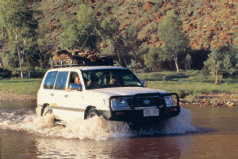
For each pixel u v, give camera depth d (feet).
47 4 428.56
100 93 30.22
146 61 267.18
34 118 42.47
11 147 25.95
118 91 30.48
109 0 406.62
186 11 341.82
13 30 204.44
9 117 44.73
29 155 23.11
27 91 94.32
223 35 289.12
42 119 37.19
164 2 361.92
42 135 31.24
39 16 404.98
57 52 39.09
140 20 351.87
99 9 397.60
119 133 29.99
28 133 32.53
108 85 33.01
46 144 26.86
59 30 374.22
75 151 23.97
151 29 330.34
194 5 345.10
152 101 30.19
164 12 349.61
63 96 34.45
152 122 30.40
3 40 232.53
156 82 132.46
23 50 212.43
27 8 205.05
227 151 23.30
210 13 324.39
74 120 32.89
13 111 51.39
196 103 62.13
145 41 319.68
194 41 289.94
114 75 34.06
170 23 255.09
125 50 296.71
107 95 29.48
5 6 200.23
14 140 28.89
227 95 81.97
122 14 374.84
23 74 205.98
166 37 254.27
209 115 44.09
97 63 38.14
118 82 33.73
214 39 288.71
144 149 24.20
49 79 37.91
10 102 68.03
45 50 301.84
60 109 34.88
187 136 29.14
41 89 38.88
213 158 21.44
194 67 272.10
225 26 299.79
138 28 341.62
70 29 250.37
